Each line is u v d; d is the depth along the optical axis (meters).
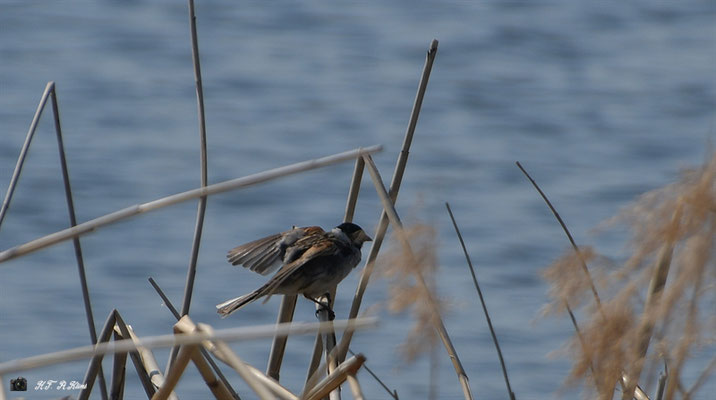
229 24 33.41
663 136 22.38
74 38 31.11
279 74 28.17
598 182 19.61
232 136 23.27
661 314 3.77
